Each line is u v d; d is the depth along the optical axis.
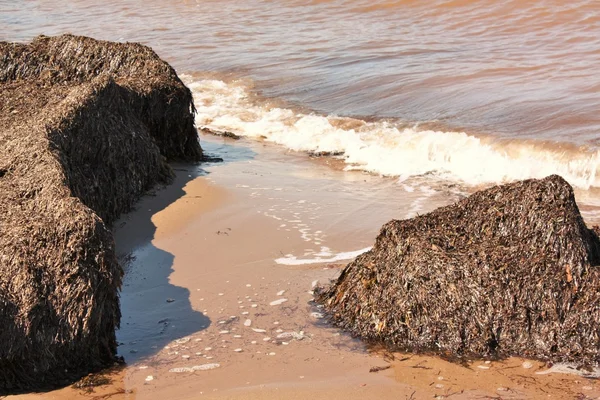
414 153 11.84
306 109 14.57
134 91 11.44
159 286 7.84
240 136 13.59
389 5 22.98
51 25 24.83
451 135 12.16
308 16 23.08
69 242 6.48
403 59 17.39
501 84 14.88
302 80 16.47
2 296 6.15
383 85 15.53
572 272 6.45
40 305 6.19
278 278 7.84
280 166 11.76
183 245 8.83
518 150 11.59
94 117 9.96
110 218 9.52
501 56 16.94
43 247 6.53
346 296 6.98
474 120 13.03
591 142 11.48
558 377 5.95
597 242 7.08
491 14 20.75
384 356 6.33
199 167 11.79
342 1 24.30
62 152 8.98
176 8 26.41
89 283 6.30
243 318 7.07
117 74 13.03
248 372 6.16
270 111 14.64
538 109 13.20
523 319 6.33
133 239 9.09
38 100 12.02
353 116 13.89
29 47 14.09
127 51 13.34
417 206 9.77
